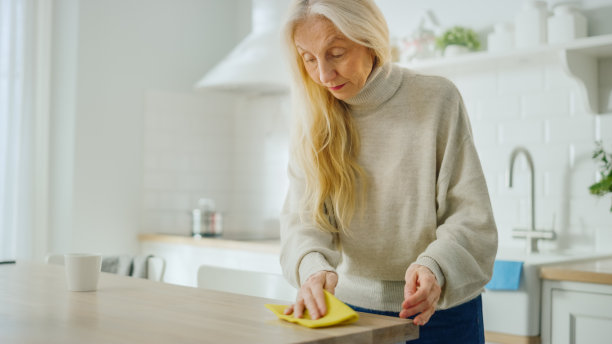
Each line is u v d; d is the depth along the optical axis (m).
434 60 2.79
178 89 3.85
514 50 2.55
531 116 2.76
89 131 3.46
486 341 2.17
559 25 2.49
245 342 0.89
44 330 0.97
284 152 3.78
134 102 3.64
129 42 3.63
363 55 1.32
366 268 1.48
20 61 3.38
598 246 2.56
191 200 3.89
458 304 1.38
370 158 1.46
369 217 1.46
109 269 2.39
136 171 3.64
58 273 1.75
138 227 3.64
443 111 1.41
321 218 1.41
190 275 3.33
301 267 1.23
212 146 4.00
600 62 2.56
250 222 3.96
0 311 1.14
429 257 1.16
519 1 2.80
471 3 2.97
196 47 3.96
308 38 1.29
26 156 3.38
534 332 2.07
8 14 3.35
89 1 3.46
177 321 1.04
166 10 3.81
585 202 2.60
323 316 1.04
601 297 1.94
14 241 3.33
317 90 1.43
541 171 2.73
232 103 4.12
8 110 3.33
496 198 2.85
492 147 2.88
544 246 2.71
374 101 1.43
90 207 3.45
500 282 2.10
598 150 2.55
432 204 1.39
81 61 3.43
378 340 1.00
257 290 1.77
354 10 1.26
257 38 3.39
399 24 3.25
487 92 2.89
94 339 0.91
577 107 2.63
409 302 1.06
